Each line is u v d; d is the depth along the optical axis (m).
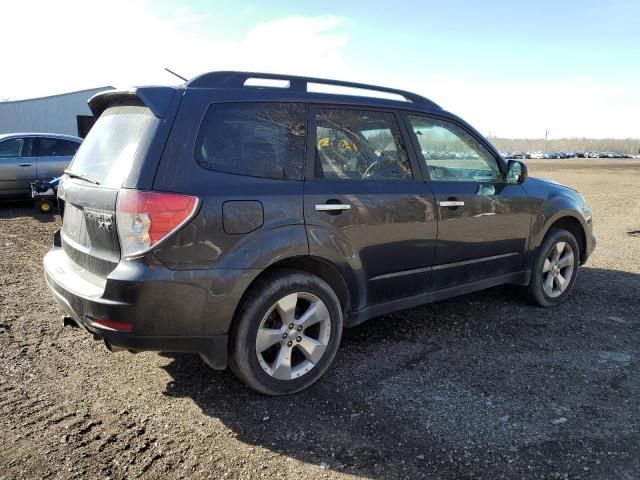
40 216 10.71
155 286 2.72
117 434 2.84
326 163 3.45
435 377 3.56
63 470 2.52
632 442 2.80
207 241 2.85
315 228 3.25
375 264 3.64
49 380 3.46
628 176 32.25
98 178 3.10
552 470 2.56
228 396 3.28
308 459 2.64
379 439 2.82
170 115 2.91
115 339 2.82
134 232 2.73
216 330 2.95
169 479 2.47
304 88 3.50
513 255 4.68
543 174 34.31
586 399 3.26
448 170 4.21
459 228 4.12
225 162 3.02
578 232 5.46
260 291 3.08
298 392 3.32
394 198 3.68
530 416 3.06
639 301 5.32
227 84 3.19
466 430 2.91
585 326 4.58
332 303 3.38
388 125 3.87
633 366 3.76
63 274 3.26
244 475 2.51
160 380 3.49
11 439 2.77
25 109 27.47
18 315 4.70
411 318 4.74
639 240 8.97
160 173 2.79
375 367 3.71
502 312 4.93
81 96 28.95
